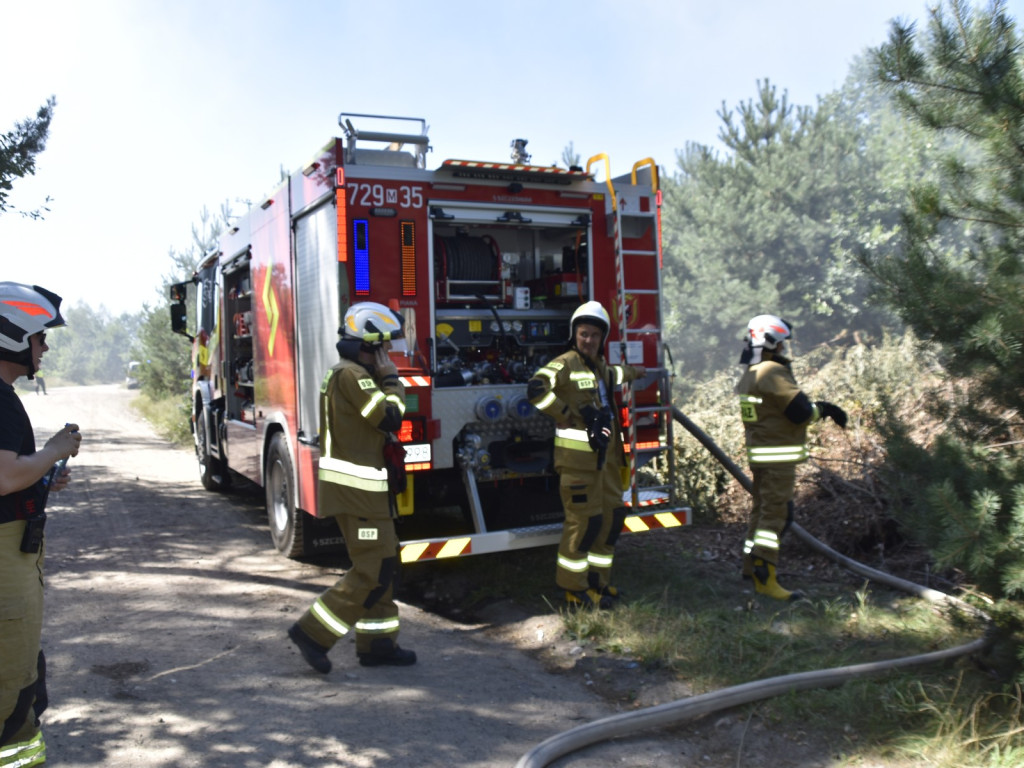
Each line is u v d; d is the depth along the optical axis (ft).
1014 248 13.05
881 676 12.91
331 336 17.24
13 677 8.74
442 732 11.91
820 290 45.27
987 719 11.40
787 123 48.32
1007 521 11.58
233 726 11.90
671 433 19.63
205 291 31.96
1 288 8.91
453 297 19.03
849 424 23.03
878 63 14.24
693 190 51.06
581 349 16.83
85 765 10.69
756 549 17.43
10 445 8.46
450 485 19.63
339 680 13.75
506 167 17.74
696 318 47.01
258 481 24.23
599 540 17.49
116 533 24.94
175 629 16.12
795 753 11.27
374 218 17.01
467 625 17.17
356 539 13.71
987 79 12.92
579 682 13.93
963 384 15.01
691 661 14.01
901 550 19.02
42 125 31.48
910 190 14.26
